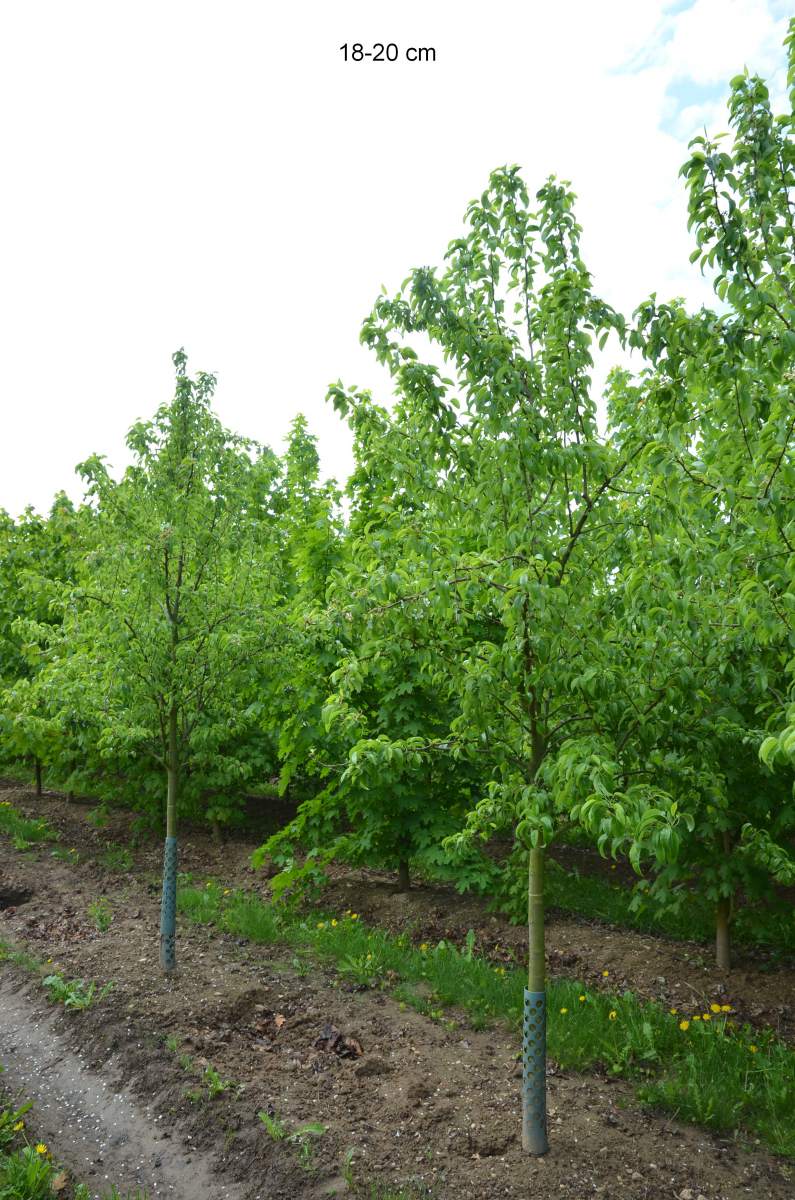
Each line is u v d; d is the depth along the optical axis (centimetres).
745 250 358
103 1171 421
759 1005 602
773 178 367
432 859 782
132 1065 505
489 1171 388
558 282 394
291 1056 511
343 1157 404
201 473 687
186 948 699
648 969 664
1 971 656
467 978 632
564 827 407
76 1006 579
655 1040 520
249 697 945
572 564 392
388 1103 451
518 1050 523
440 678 441
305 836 911
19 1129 452
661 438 364
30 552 1352
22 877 916
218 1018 559
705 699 414
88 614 654
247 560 701
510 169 422
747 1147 421
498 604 375
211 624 675
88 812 1291
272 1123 426
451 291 434
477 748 443
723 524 376
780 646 412
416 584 388
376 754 418
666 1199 372
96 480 643
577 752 345
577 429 409
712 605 387
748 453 372
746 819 645
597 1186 378
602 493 401
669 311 377
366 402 455
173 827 666
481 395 388
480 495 421
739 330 350
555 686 391
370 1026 553
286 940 733
